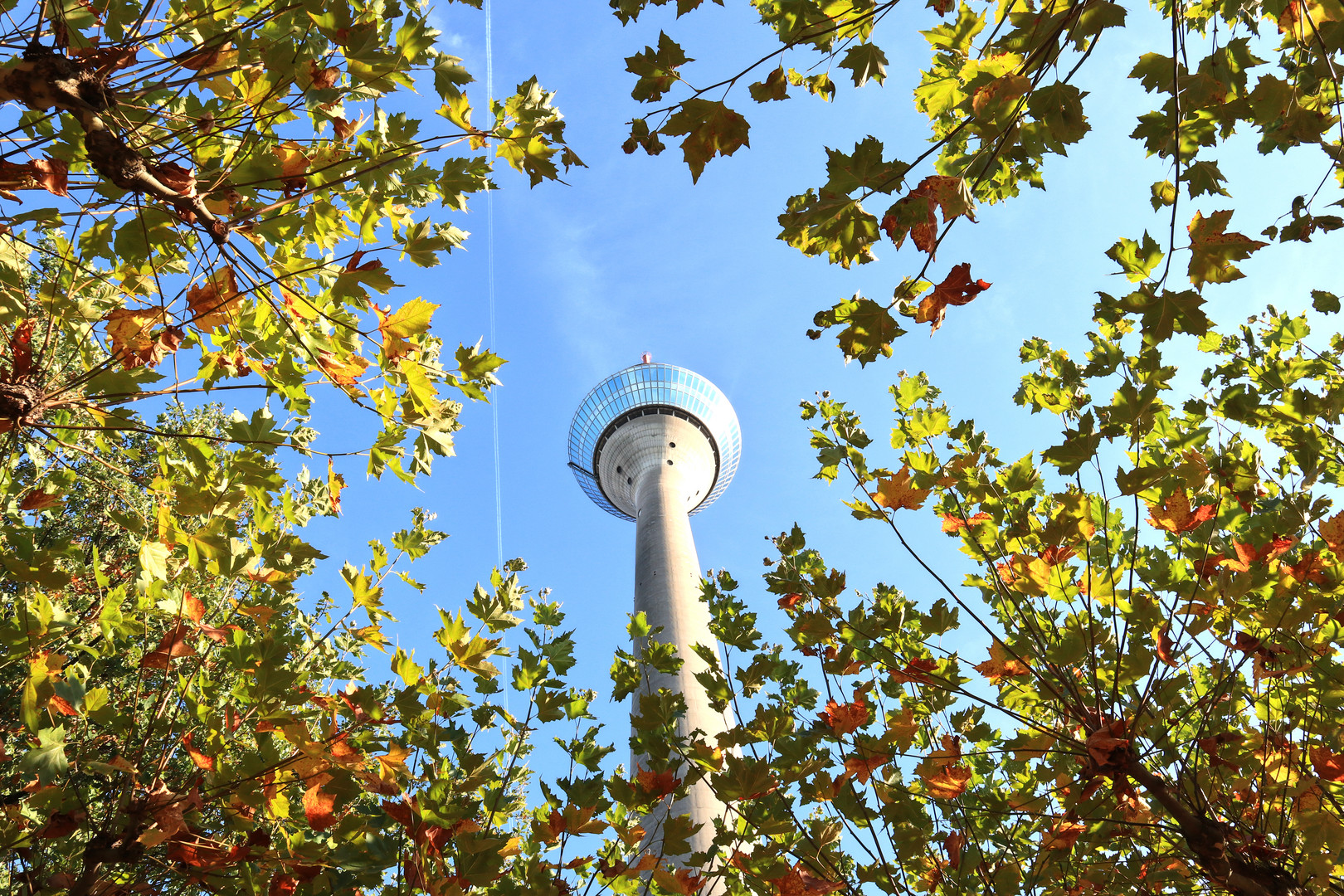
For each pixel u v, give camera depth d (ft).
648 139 8.39
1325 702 13.42
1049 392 14.39
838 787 13.43
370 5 9.22
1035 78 7.54
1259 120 8.87
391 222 10.81
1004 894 13.17
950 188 7.48
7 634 9.89
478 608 12.17
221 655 11.46
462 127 10.08
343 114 9.70
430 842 11.60
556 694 12.06
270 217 9.80
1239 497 13.92
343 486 13.91
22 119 8.85
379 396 10.93
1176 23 8.37
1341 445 14.90
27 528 11.52
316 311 10.25
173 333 10.84
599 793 11.78
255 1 9.21
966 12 8.00
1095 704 13.05
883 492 13.85
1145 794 14.06
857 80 8.26
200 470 10.76
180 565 11.93
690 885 12.30
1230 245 8.36
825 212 7.72
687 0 7.91
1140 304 8.73
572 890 12.43
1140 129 9.03
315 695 12.28
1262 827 13.15
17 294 10.01
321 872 11.74
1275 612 12.84
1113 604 13.01
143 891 11.73
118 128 8.80
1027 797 14.96
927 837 12.94
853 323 8.22
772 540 15.67
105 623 10.59
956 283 7.82
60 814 10.90
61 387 10.44
